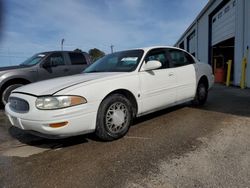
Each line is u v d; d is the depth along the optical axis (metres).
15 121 3.57
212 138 3.68
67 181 2.61
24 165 3.06
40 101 3.21
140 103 4.14
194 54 21.45
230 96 7.84
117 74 3.95
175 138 3.74
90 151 3.38
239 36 11.10
